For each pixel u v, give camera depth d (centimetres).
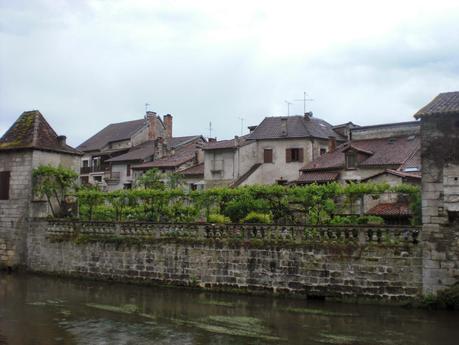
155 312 2114
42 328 1861
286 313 2069
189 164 5538
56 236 3153
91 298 2408
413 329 1811
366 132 4781
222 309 2159
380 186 2759
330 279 2277
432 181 2120
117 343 1673
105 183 6200
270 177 4944
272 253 2411
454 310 2045
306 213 2889
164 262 2694
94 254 2950
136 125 7044
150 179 4822
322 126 5344
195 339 1717
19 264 3300
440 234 2088
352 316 2005
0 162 3469
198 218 3198
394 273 2156
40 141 3450
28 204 3322
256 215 2836
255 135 5128
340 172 4212
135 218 3341
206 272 2566
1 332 1805
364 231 2245
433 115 2116
